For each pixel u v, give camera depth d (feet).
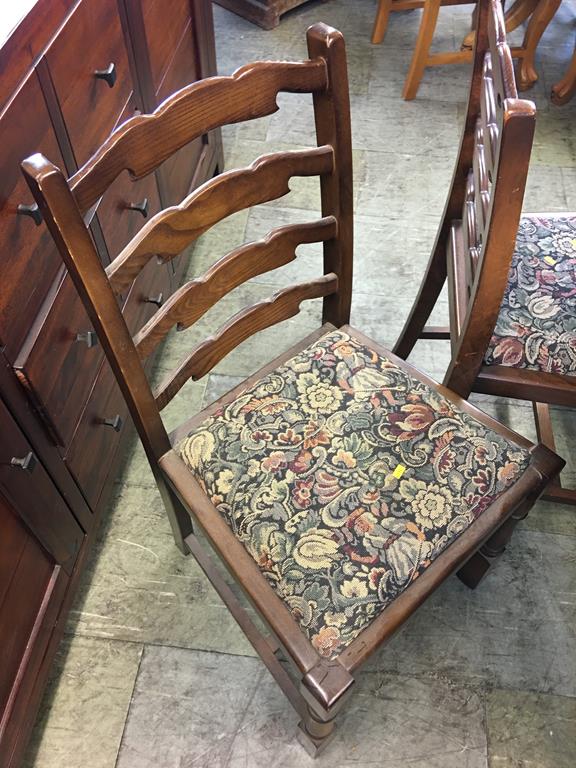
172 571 4.14
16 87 2.53
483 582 4.10
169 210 2.43
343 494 2.84
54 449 3.21
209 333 5.31
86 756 3.51
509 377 3.34
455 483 2.89
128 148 2.19
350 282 3.40
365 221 6.21
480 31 2.97
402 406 3.14
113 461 4.14
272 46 7.92
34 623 3.31
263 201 2.72
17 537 3.01
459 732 3.59
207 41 5.22
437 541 2.75
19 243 2.68
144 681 3.74
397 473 2.91
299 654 2.49
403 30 8.27
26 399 2.89
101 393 3.78
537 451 3.02
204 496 2.96
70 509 3.53
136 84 3.79
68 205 2.00
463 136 3.43
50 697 3.68
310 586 2.61
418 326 4.54
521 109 2.12
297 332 5.38
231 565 2.75
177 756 3.51
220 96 2.32
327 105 2.60
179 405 4.92
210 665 3.80
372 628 2.56
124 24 3.50
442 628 3.92
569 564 4.19
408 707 3.66
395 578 2.64
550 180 6.53
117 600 4.02
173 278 5.13
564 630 3.94
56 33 2.79
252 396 3.18
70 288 3.20
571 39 8.11
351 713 3.63
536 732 3.59
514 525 3.34
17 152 2.56
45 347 2.96
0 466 2.68
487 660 3.82
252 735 3.57
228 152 6.78
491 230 2.52
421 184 6.55
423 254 5.96
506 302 3.41
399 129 7.08
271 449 2.98
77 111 3.05
